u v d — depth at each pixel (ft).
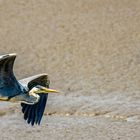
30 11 82.69
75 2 84.58
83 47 72.08
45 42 73.72
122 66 67.10
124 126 54.34
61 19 79.97
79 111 57.31
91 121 55.36
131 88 61.98
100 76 64.85
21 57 69.67
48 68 67.00
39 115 38.47
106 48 71.61
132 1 84.07
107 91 61.41
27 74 65.62
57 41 73.97
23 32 76.69
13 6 84.38
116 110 57.31
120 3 83.56
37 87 37.52
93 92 61.26
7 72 35.50
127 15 80.18
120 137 52.42
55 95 60.64
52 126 54.65
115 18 79.46
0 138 52.75
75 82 63.57
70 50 71.41
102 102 58.95
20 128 54.54
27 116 38.45
